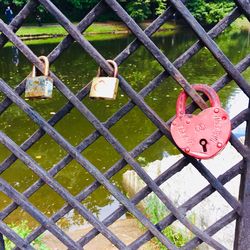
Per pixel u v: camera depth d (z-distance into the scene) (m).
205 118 1.50
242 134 4.18
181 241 3.18
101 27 23.94
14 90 1.53
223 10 25.27
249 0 1.42
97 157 6.03
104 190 4.95
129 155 1.60
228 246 2.68
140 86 11.35
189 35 24.83
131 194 4.63
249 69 12.12
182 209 1.71
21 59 14.61
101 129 1.56
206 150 1.52
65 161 1.62
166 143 6.52
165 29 25.92
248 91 1.54
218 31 1.46
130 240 3.63
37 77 1.46
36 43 20.44
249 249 1.78
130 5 24.62
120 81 1.49
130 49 1.46
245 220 1.73
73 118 8.05
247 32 26.56
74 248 1.74
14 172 5.45
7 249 2.74
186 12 1.43
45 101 8.92
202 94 1.57
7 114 8.26
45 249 3.07
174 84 10.67
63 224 4.07
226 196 1.70
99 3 1.41
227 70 1.50
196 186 3.50
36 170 1.62
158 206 3.58
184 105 1.53
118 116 1.55
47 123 1.55
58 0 25.45
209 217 3.05
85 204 4.65
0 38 1.45
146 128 7.48
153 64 14.25
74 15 25.84
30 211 1.68
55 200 4.73
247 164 1.64
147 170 4.37
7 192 1.65
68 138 7.10
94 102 8.95
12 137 7.18
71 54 16.17
